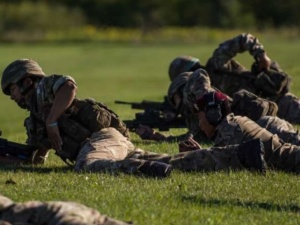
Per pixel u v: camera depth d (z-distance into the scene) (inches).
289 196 655.1
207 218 579.5
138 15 7332.7
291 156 740.7
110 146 764.0
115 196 637.9
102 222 507.2
